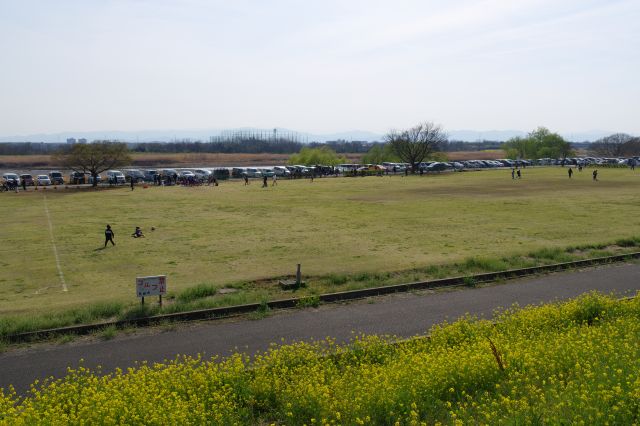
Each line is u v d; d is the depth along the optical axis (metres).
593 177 72.62
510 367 9.51
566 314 13.05
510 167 111.75
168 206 45.44
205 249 25.95
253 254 24.48
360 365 10.37
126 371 11.40
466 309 15.57
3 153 193.75
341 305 16.17
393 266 21.17
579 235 28.36
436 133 100.94
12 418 7.89
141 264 22.80
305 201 48.56
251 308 15.60
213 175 78.31
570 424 7.27
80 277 20.64
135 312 14.99
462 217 36.31
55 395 9.15
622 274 19.73
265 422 8.59
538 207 41.56
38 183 69.69
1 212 41.78
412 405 8.00
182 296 17.03
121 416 8.05
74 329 13.86
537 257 22.33
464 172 97.12
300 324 14.37
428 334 13.41
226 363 10.48
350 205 44.69
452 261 21.89
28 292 18.48
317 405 8.45
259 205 45.53
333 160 119.38
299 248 25.75
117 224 34.94
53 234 31.06
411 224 33.34
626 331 11.51
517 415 7.60
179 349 12.66
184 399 8.91
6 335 13.25
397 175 90.44
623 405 7.62
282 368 10.16
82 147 70.62
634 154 168.88
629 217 35.41
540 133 149.12
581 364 9.52
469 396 8.50
